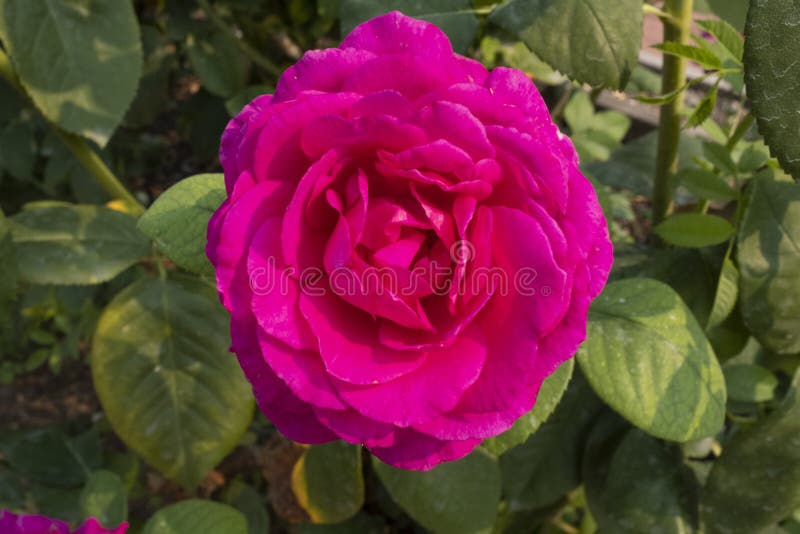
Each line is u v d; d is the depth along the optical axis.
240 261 0.24
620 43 0.31
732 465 0.36
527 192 0.23
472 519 0.40
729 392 0.38
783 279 0.33
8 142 0.76
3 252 0.37
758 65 0.26
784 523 0.40
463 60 0.26
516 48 0.50
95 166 0.47
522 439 0.30
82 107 0.41
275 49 0.75
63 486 0.64
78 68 0.40
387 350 0.24
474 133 0.23
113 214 0.41
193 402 0.42
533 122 0.23
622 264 0.39
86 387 0.84
